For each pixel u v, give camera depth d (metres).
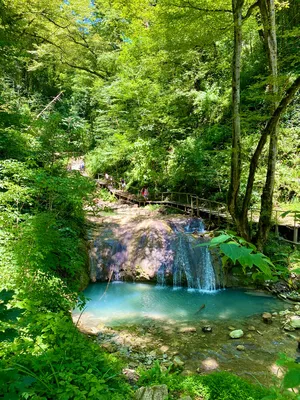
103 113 19.47
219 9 7.14
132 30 13.70
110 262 8.60
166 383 3.21
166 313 6.41
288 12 11.70
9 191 4.51
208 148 12.45
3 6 9.28
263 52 12.39
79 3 14.27
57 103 24.45
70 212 6.76
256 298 7.07
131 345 5.07
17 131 7.21
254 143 10.63
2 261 3.78
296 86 6.15
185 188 13.16
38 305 3.49
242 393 3.05
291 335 5.33
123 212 12.61
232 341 5.19
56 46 16.08
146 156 14.59
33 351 2.54
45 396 2.14
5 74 12.11
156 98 13.79
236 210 7.68
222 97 12.87
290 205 9.45
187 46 7.67
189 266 8.20
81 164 20.70
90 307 6.71
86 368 2.58
